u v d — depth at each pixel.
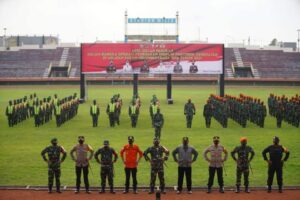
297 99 41.88
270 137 34.12
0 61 104.06
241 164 19.06
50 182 18.94
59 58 105.88
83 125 40.66
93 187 19.98
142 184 20.84
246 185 19.14
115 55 55.88
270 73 102.25
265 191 19.38
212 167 19.05
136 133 36.12
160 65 55.72
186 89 85.62
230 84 94.75
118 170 23.56
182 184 19.55
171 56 55.56
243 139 19.11
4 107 54.97
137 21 65.19
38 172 23.05
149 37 65.62
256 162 25.41
